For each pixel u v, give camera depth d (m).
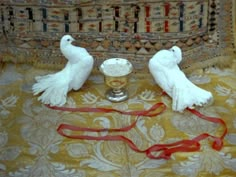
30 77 1.51
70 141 1.24
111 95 1.40
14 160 1.17
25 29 1.54
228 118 1.31
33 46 1.56
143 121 1.31
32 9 1.51
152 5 1.48
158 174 1.12
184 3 1.48
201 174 1.12
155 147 1.21
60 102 1.37
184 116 1.33
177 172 1.13
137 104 1.38
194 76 1.51
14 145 1.22
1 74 1.53
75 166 1.15
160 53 1.39
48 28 1.53
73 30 1.53
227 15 1.54
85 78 1.42
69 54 1.39
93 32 1.53
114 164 1.16
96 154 1.19
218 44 1.55
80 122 1.30
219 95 1.41
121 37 1.52
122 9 1.49
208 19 1.52
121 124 1.29
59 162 1.17
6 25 1.54
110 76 1.36
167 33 1.51
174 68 1.39
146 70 1.51
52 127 1.29
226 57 1.55
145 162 1.16
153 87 1.46
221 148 1.20
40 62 1.56
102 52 1.54
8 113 1.34
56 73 1.47
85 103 1.38
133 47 1.53
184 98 1.34
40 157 1.18
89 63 1.40
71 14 1.51
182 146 1.21
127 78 1.39
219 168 1.14
